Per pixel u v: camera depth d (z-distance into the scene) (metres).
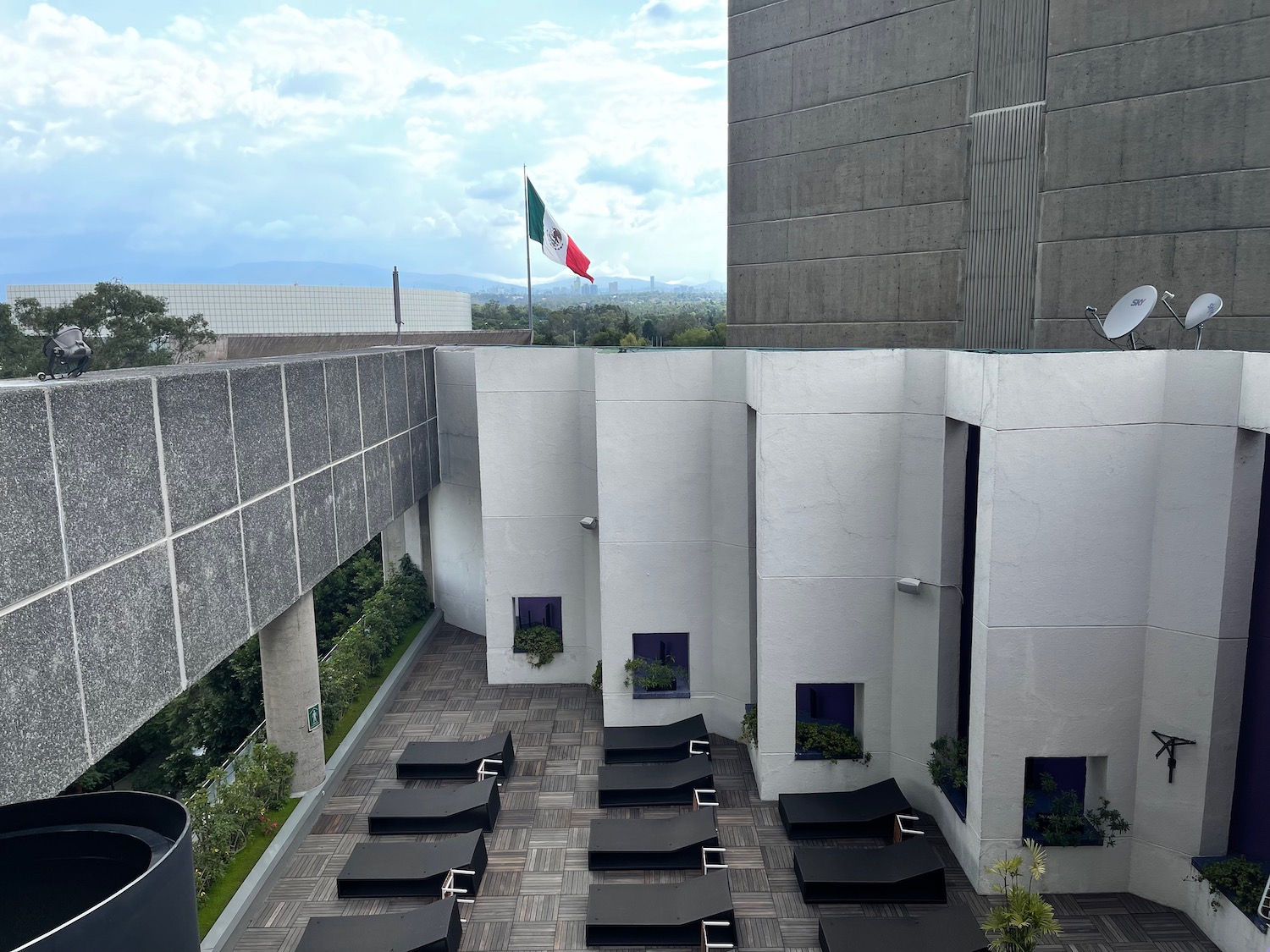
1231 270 14.20
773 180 20.66
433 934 11.33
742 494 16.97
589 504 20.25
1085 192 15.66
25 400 7.76
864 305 19.28
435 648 23.83
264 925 12.52
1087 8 15.27
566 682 21.34
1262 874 11.03
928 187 17.92
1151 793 12.19
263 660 15.34
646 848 13.51
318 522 14.92
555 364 19.91
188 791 18.89
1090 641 12.05
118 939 3.19
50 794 8.03
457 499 24.34
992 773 12.45
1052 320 16.33
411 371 21.19
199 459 10.84
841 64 19.02
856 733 15.73
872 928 11.28
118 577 9.13
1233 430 10.93
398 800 15.14
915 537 14.37
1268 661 11.09
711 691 18.22
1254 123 13.75
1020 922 10.41
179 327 40.59
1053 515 11.78
